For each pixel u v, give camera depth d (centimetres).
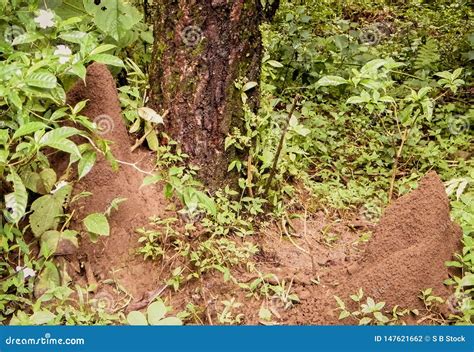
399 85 573
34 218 358
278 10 652
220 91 391
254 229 404
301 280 368
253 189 413
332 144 509
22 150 345
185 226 372
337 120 527
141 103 409
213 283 361
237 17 385
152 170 390
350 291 341
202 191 395
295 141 484
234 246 375
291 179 454
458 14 712
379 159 500
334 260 393
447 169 484
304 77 567
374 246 358
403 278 333
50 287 349
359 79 414
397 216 355
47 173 364
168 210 381
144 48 459
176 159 388
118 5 413
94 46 367
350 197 452
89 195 372
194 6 382
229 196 403
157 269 365
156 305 334
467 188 448
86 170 350
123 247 370
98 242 368
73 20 383
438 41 655
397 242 352
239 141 401
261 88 473
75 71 354
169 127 398
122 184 376
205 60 388
